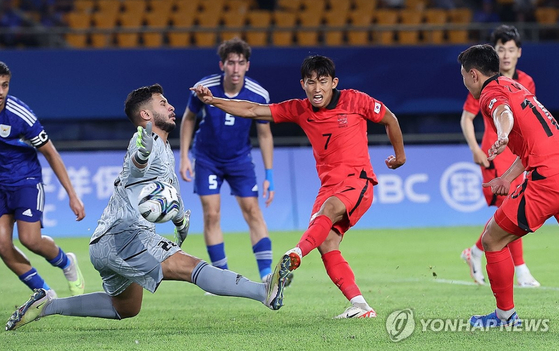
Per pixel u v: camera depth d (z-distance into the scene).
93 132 68.56
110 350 16.16
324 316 20.78
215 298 25.80
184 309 23.14
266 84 65.50
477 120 68.50
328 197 19.78
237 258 38.81
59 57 64.19
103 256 16.97
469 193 57.69
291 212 56.59
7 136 22.22
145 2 74.50
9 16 71.62
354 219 20.08
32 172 23.23
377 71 66.25
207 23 73.25
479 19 74.69
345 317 19.98
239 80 27.80
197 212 55.69
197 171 28.66
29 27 71.25
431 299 23.78
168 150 17.08
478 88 18.25
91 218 54.50
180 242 18.45
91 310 18.73
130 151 16.33
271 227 56.06
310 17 73.75
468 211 57.38
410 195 57.03
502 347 15.62
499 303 18.09
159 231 54.22
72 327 19.78
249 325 19.45
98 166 55.50
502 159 27.86
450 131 70.62
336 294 25.92
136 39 70.88
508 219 17.44
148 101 16.89
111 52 64.62
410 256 38.06
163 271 16.92
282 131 71.00
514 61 27.89
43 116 64.25
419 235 49.19
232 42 27.70
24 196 22.84
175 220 17.38
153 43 71.12
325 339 16.81
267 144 29.34
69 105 64.50
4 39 66.50
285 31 69.81
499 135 16.73
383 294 25.31
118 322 20.59
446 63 66.69
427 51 66.44
